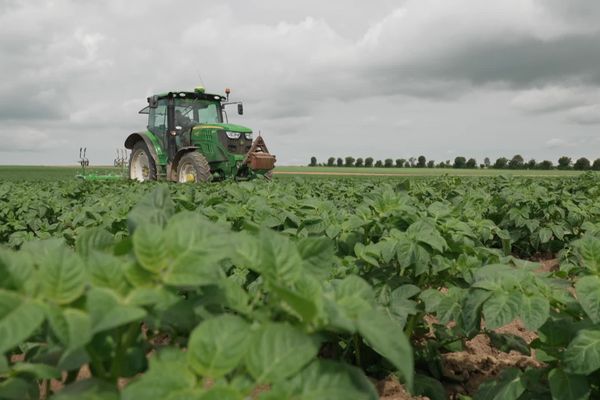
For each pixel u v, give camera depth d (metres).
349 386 1.45
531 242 8.32
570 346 2.32
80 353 1.67
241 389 1.41
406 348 1.42
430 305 3.19
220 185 11.32
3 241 7.32
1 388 1.63
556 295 2.72
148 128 22.97
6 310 1.33
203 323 1.44
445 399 3.54
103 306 1.35
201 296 1.77
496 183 12.75
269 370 1.41
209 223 1.63
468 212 5.87
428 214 4.54
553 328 2.62
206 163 18.39
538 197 8.62
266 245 1.70
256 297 1.96
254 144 18.66
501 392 2.84
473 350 4.51
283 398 1.39
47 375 1.66
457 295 3.23
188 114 21.02
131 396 1.30
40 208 7.73
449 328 4.29
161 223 2.09
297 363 1.42
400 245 3.42
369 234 4.36
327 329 1.67
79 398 1.35
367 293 1.77
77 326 1.38
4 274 1.38
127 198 7.45
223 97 21.39
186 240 1.56
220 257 1.55
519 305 2.53
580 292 2.33
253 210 5.09
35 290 1.42
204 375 1.41
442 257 3.63
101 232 2.02
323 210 5.02
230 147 19.17
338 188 10.46
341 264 3.67
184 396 1.33
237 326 1.45
